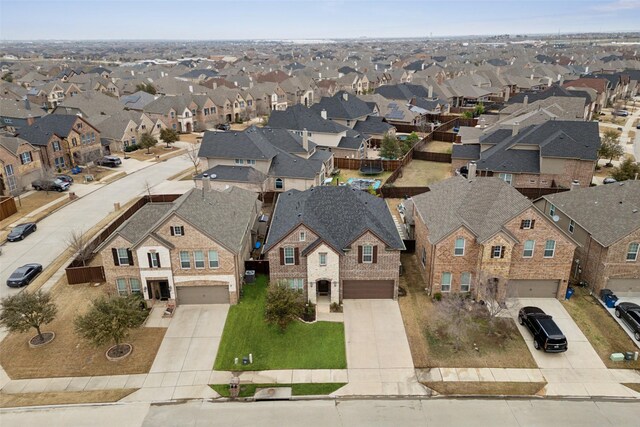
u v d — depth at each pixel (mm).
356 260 37219
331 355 32219
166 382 29984
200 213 37812
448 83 131875
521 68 169625
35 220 54594
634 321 33625
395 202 60000
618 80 133375
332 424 26844
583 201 42719
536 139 63000
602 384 29516
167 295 38125
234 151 63906
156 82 136375
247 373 30766
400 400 28562
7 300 32719
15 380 30109
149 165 78000
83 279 40875
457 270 37531
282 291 34469
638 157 78688
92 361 31766
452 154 69625
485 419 27062
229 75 175125
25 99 99938
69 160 74750
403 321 35656
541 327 32344
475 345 32938
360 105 94000
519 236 36438
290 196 46719
